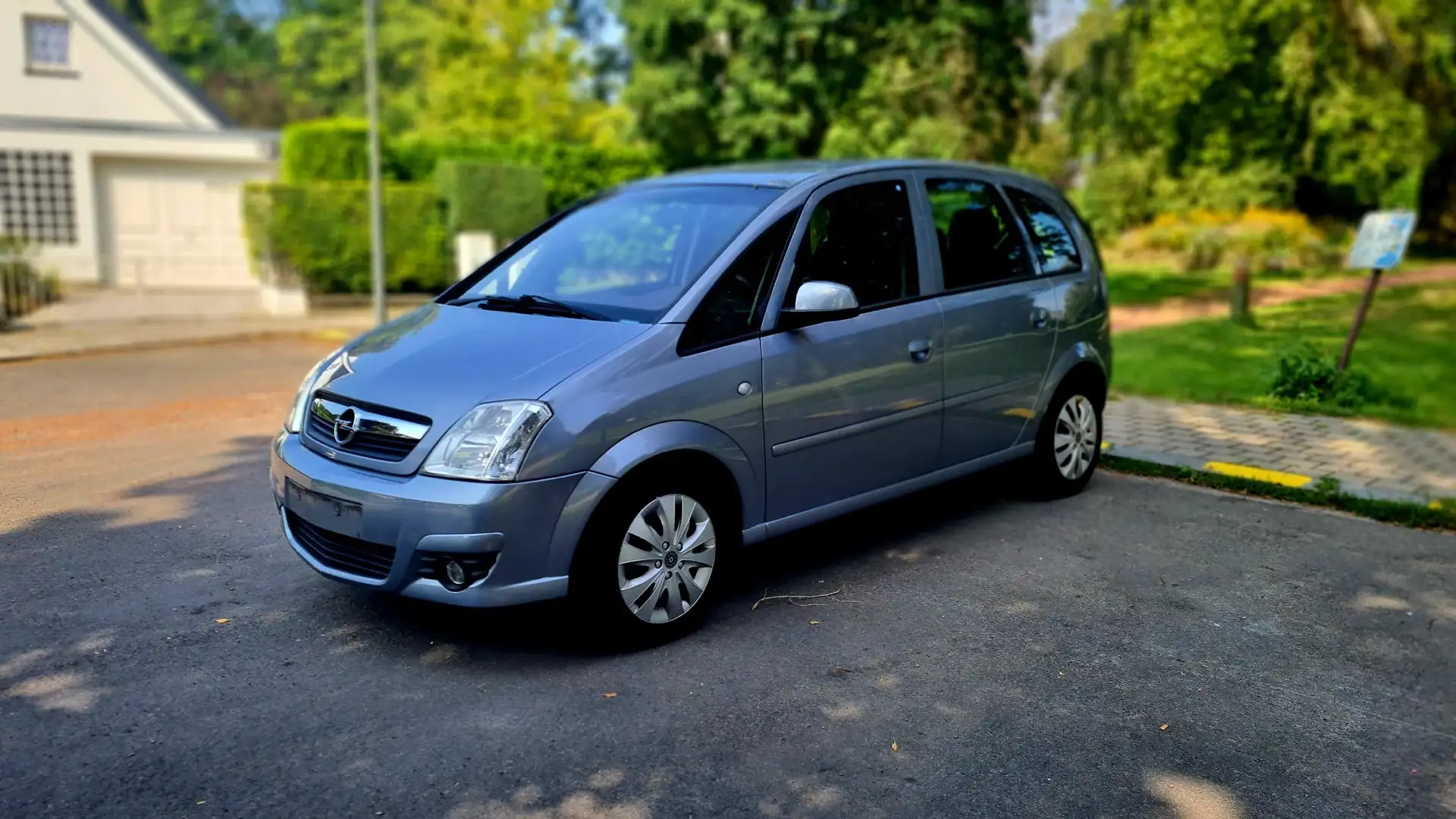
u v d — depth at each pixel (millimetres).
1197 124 21094
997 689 3762
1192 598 4652
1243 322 12750
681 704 3607
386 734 3371
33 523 5332
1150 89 19578
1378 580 4891
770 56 21516
